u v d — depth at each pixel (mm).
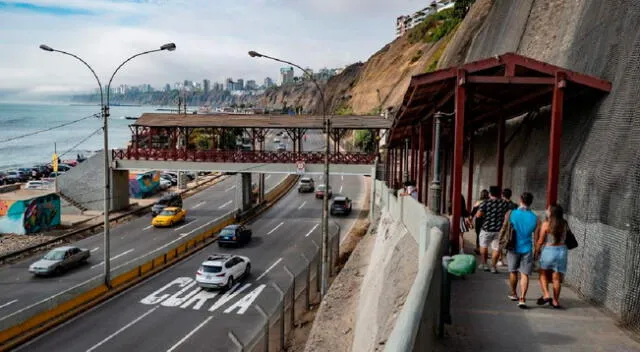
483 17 46688
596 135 10328
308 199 56000
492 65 10930
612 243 8250
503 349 6613
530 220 8375
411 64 108062
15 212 36312
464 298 8812
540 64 10781
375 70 142125
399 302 11164
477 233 11688
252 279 27000
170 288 25203
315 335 18141
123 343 18359
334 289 22516
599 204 8992
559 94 10695
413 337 4145
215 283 24438
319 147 105062
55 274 27000
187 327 20078
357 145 79938
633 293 7473
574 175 10547
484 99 14898
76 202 46500
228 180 71812
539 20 22922
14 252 30688
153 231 39062
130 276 25875
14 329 18094
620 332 7238
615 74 10586
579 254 9508
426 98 14391
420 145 20625
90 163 46250
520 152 15898
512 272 8578
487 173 20609
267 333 17125
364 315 15531
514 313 8039
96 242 35312
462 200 12234
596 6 14406
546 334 7145
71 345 18094
